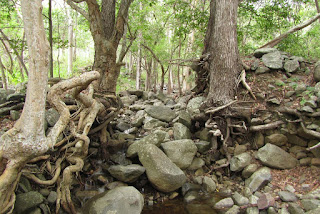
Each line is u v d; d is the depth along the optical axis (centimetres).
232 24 617
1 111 495
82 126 455
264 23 888
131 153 524
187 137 612
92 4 535
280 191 445
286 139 534
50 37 657
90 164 522
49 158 417
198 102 715
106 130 609
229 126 558
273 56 678
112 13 618
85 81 348
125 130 709
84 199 430
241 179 525
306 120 503
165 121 730
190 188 491
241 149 558
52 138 310
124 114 832
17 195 347
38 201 355
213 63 630
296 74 645
